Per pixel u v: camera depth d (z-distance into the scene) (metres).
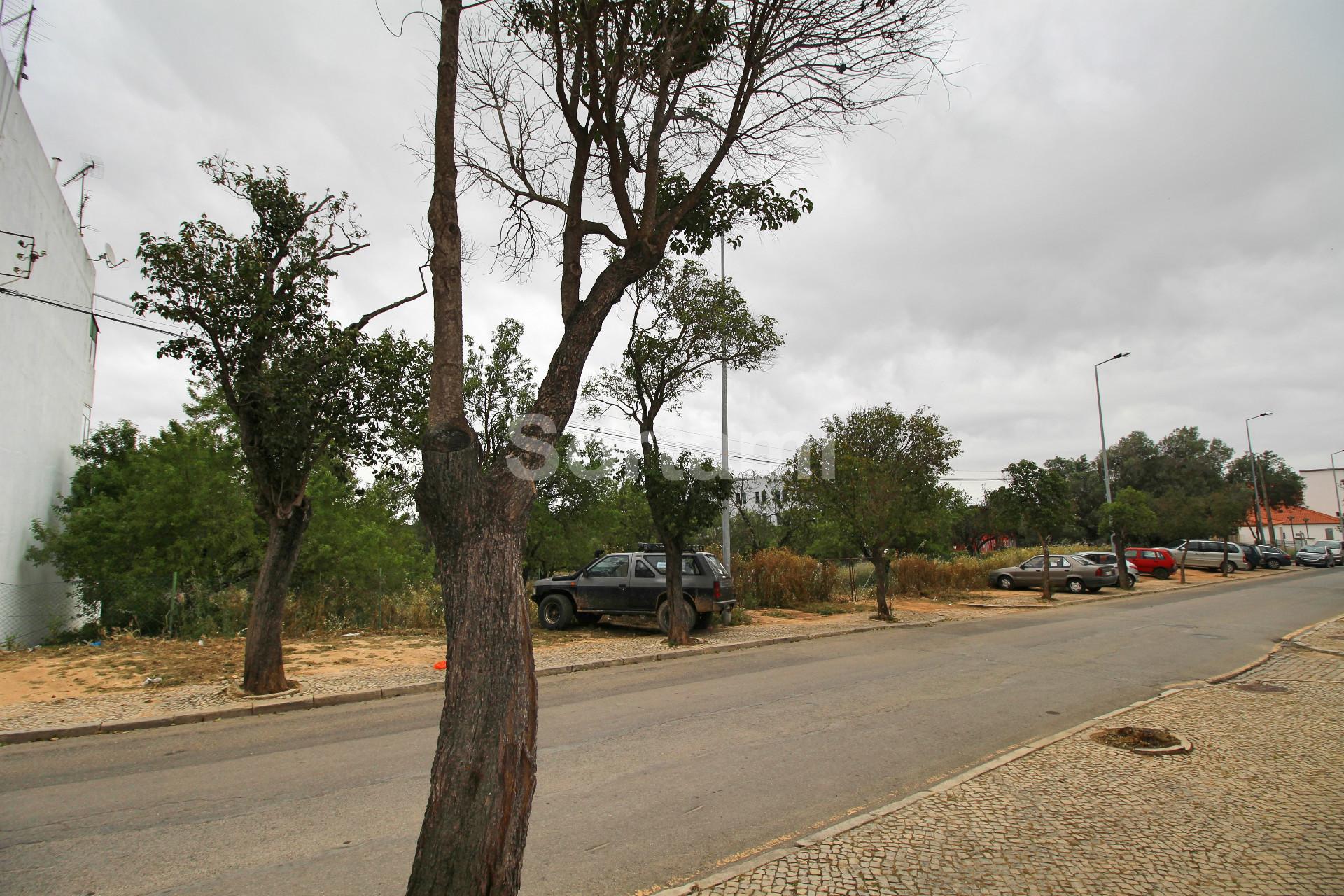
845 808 5.29
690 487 14.28
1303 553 44.53
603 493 26.78
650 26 5.28
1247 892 3.80
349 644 13.87
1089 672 10.89
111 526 15.74
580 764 6.39
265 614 9.59
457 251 3.69
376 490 22.58
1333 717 7.61
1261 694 8.80
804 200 6.91
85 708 8.74
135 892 4.06
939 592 26.06
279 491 9.65
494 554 3.14
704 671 11.48
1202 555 39.38
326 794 5.72
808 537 33.62
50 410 16.81
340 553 17.52
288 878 4.22
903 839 4.54
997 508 26.28
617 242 4.86
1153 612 19.80
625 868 4.31
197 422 17.27
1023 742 7.05
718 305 14.53
